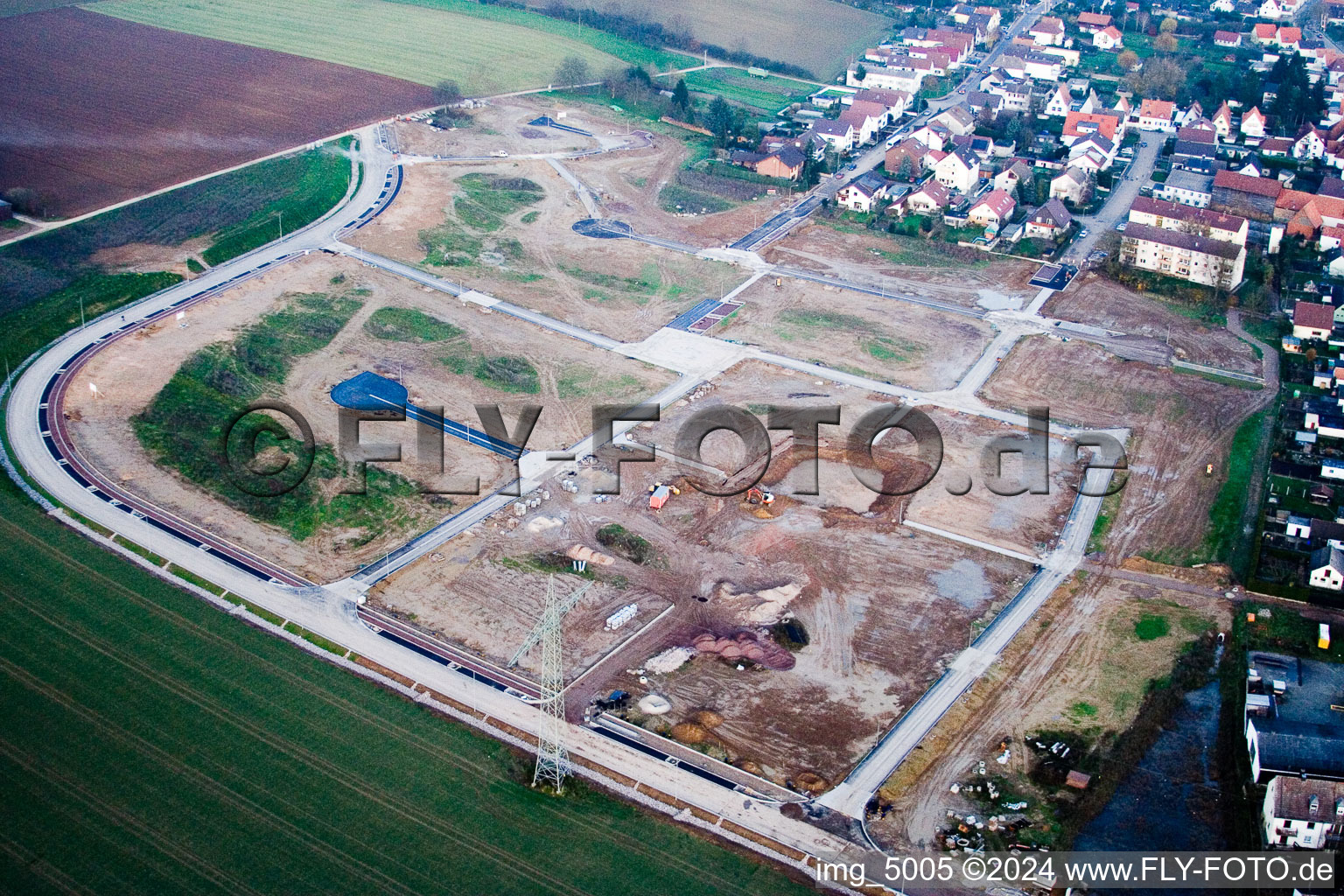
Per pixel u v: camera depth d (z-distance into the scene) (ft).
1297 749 320.50
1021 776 326.03
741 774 323.57
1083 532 431.02
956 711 347.15
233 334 547.90
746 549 417.49
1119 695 355.56
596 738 334.03
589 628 376.68
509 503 439.63
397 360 534.78
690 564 409.08
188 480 444.14
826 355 553.64
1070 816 312.91
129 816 304.91
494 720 339.57
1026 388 528.22
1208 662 369.91
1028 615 387.75
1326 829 301.22
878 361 548.72
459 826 305.32
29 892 282.77
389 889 286.46
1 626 368.27
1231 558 416.67
